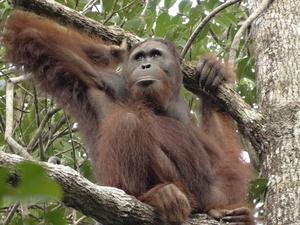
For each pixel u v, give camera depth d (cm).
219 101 839
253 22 894
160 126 802
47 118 930
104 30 905
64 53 856
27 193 181
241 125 782
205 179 812
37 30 860
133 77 858
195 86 904
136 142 716
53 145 1105
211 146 884
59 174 501
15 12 875
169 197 645
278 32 828
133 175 707
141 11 1088
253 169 895
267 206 646
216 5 1023
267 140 715
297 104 729
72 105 851
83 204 529
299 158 661
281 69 776
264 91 771
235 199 838
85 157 1047
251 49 1081
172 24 1025
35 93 941
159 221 624
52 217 236
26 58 848
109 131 730
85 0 1112
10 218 750
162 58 887
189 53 1063
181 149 796
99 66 916
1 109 1125
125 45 905
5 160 441
